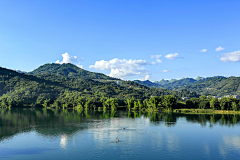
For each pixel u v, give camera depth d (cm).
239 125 12688
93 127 11825
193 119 15450
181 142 8675
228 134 10181
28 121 14188
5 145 8188
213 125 12675
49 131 10688
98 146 8019
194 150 7644
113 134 9988
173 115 18375
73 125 12506
